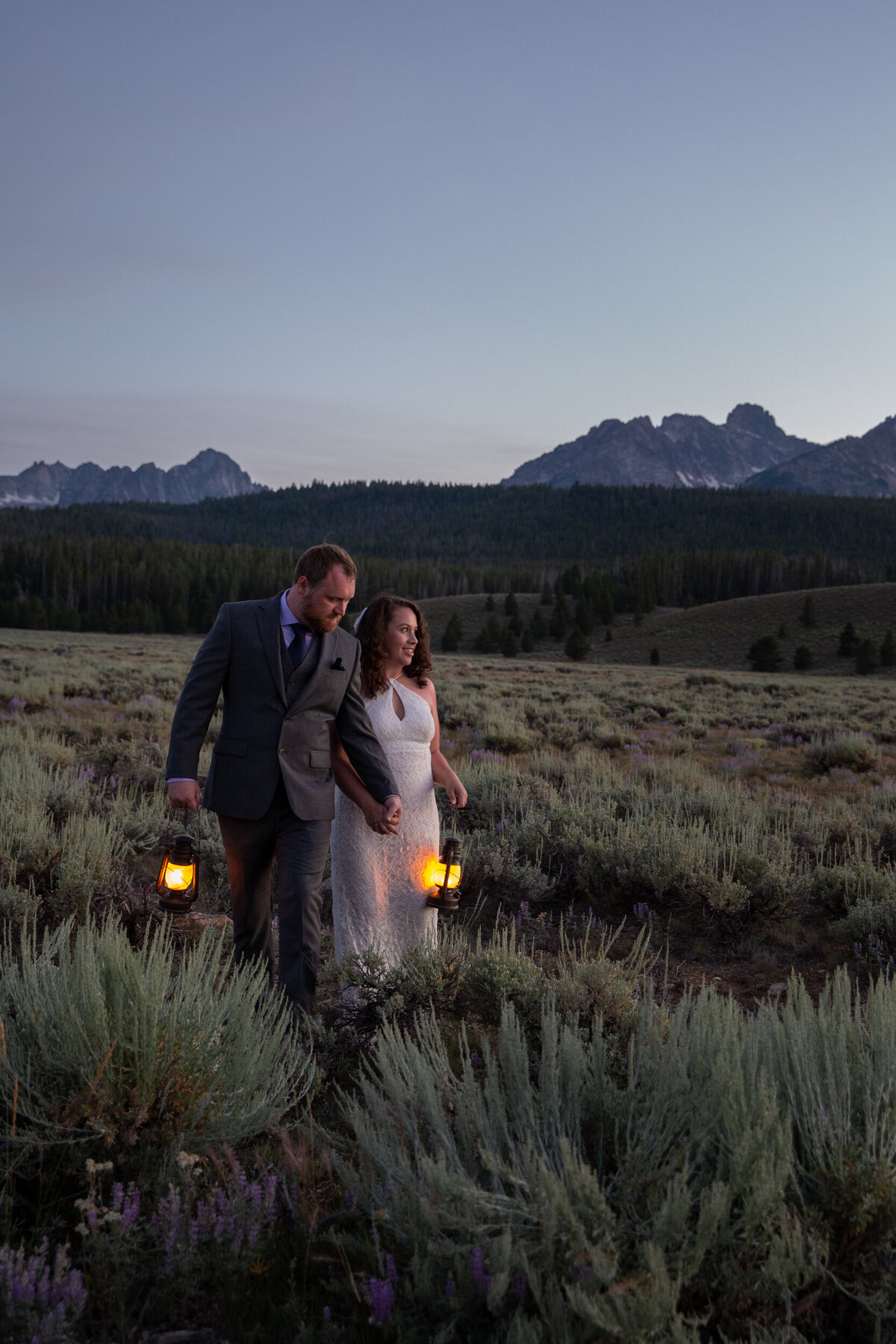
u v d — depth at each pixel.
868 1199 1.72
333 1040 2.74
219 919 4.33
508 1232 1.54
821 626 95.88
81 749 9.84
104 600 132.75
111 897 4.20
